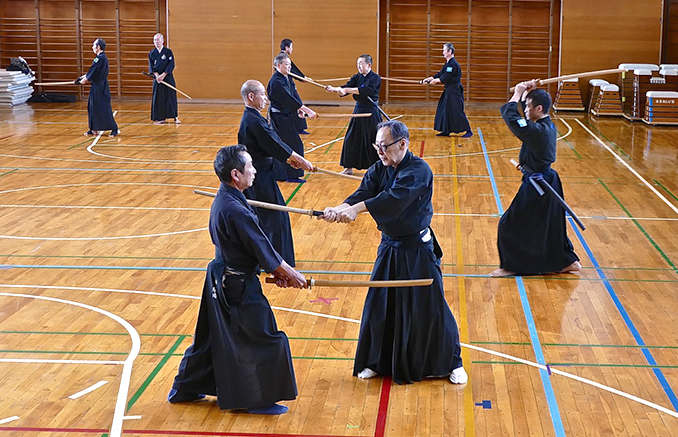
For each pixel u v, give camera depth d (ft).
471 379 14.92
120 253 22.59
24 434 12.69
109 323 17.47
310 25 57.57
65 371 15.06
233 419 13.35
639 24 55.67
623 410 13.69
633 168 35.12
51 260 21.88
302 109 31.40
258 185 20.54
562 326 17.51
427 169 14.23
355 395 14.25
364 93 33.37
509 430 13.00
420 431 12.96
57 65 60.64
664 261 22.07
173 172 34.14
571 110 55.67
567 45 56.29
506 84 58.75
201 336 13.60
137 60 60.34
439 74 43.37
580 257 22.47
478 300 19.11
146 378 14.82
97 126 43.45
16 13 59.82
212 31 58.39
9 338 16.56
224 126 47.98
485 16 57.72
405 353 14.52
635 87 50.21
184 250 22.95
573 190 30.73
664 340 16.74
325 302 18.95
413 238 14.38
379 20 57.93
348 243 23.91
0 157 37.14
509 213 20.79
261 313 13.23
